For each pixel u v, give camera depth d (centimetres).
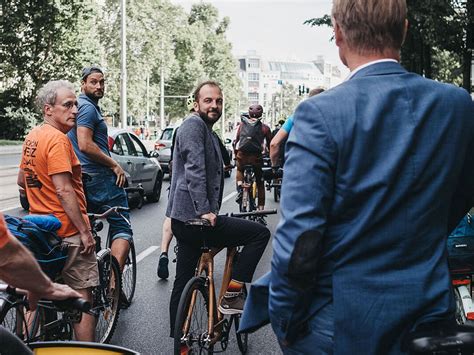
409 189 221
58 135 476
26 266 218
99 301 530
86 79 663
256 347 577
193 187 473
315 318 226
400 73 233
